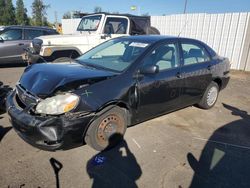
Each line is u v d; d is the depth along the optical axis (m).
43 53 6.85
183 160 3.36
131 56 3.87
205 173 3.10
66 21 19.58
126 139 3.84
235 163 3.35
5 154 3.26
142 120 3.96
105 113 3.32
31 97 3.06
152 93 3.84
